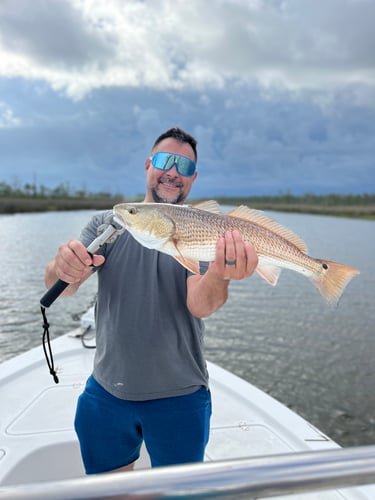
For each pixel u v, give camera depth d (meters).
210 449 2.75
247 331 11.39
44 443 2.68
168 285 2.24
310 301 15.09
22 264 19.83
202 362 2.35
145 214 2.14
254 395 3.39
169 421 2.16
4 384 3.39
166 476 0.89
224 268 1.88
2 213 78.38
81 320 4.56
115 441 2.27
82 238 2.38
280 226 2.40
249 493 0.90
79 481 0.87
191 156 2.59
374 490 2.22
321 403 7.49
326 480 0.94
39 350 3.98
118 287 2.26
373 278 19.16
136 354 2.17
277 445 2.80
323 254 25.27
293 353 9.76
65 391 3.34
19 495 0.84
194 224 2.20
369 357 9.47
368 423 6.84
